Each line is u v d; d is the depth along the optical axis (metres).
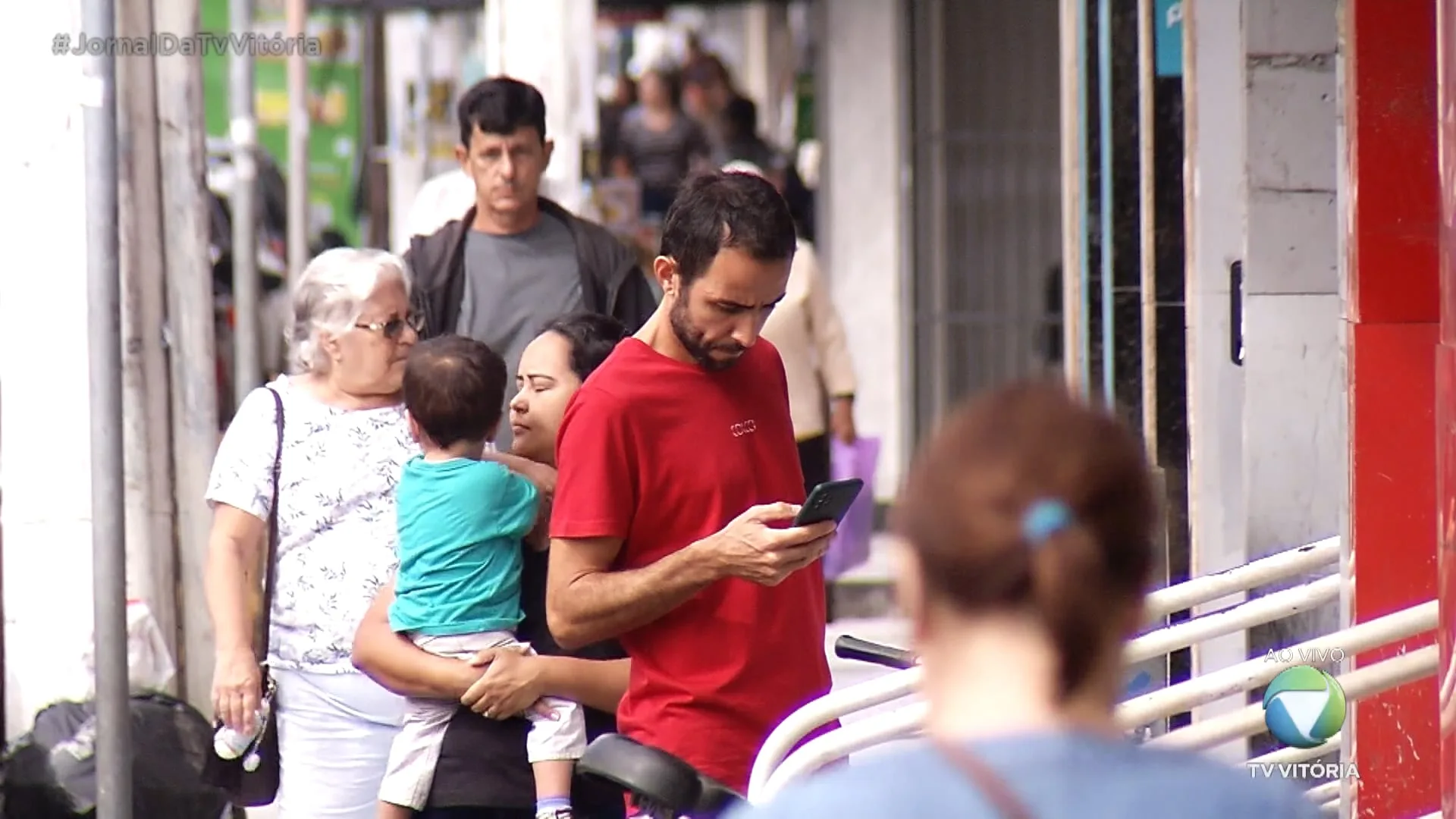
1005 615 6.82
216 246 39.81
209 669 24.88
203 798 21.44
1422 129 15.97
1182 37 23.27
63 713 21.73
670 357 14.03
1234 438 22.16
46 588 23.95
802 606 14.21
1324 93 20.66
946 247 44.06
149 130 24.58
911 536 6.96
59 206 23.81
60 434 23.97
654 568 13.52
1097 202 25.25
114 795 18.25
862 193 43.97
